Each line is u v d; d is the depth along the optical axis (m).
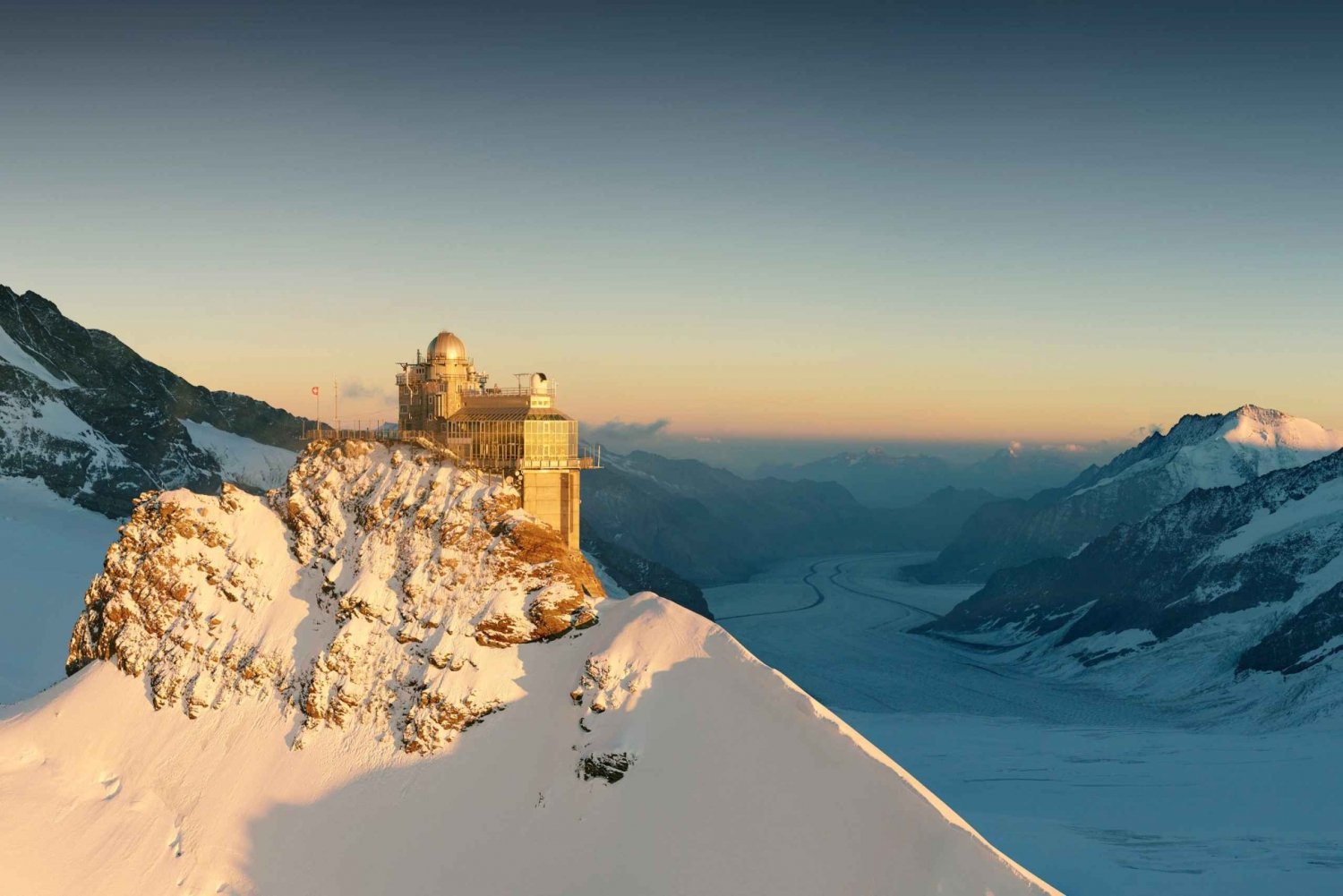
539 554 98.81
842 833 73.06
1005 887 66.94
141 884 87.00
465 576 98.44
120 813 94.06
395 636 97.56
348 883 83.44
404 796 87.56
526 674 92.69
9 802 94.75
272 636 102.38
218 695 101.38
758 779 77.81
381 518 105.38
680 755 81.31
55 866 88.56
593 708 85.62
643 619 91.50
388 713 93.75
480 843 82.81
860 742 79.44
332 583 104.00
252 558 109.25
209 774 94.94
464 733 90.19
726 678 84.44
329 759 92.50
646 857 76.88
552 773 84.88
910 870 69.62
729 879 73.62
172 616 108.81
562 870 78.81
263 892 84.44
